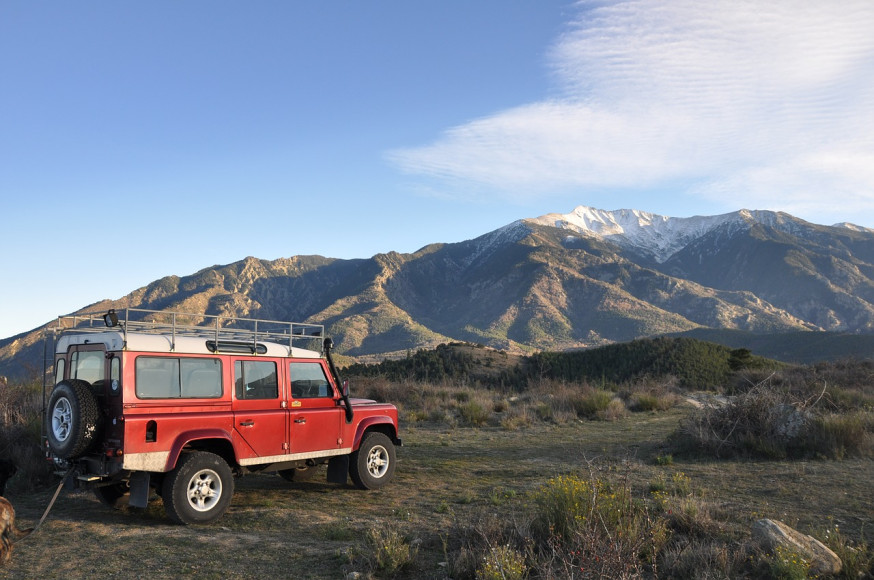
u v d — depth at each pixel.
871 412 16.14
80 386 7.00
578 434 16.97
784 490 8.90
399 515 7.96
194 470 7.45
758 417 12.85
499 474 11.15
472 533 6.57
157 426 7.18
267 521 7.65
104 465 7.01
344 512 8.20
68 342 7.84
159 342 7.44
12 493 9.34
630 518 6.22
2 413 12.17
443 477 10.85
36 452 10.61
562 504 6.62
